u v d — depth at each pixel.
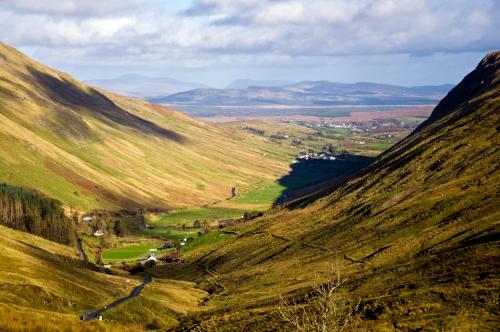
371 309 75.25
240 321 93.00
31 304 107.81
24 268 127.19
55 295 116.75
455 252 94.69
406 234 133.88
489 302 65.31
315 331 49.00
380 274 103.06
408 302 73.38
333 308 49.97
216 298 149.00
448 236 115.25
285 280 139.25
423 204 149.25
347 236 160.62
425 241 118.56
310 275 133.62
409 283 85.12
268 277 152.12
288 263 160.25
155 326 120.31
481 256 84.88
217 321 97.69
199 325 98.06
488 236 99.00
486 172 152.00
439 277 82.31
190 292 164.25
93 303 125.81
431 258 99.31
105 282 154.88
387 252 124.38
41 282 121.81
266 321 85.50
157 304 135.00
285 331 76.00
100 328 78.00
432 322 64.31
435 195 152.38
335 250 151.00
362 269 119.50
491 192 133.12
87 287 135.25
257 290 139.25
